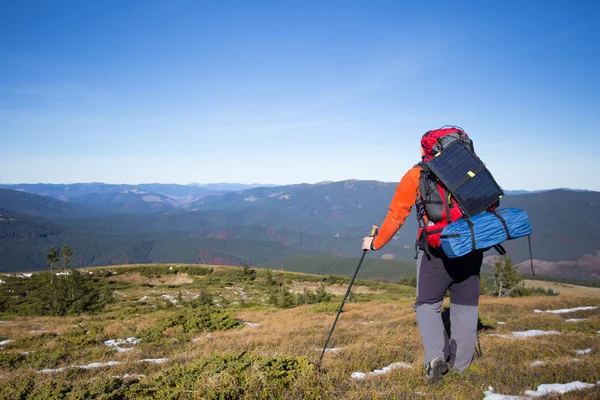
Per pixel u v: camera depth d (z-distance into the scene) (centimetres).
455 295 380
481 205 323
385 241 365
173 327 1485
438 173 327
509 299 2228
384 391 409
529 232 312
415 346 743
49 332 1719
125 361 912
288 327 1412
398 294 5928
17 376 765
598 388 401
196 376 460
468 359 383
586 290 16150
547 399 382
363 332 1082
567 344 781
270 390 405
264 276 7388
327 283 6931
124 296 5194
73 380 695
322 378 455
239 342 987
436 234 334
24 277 5869
